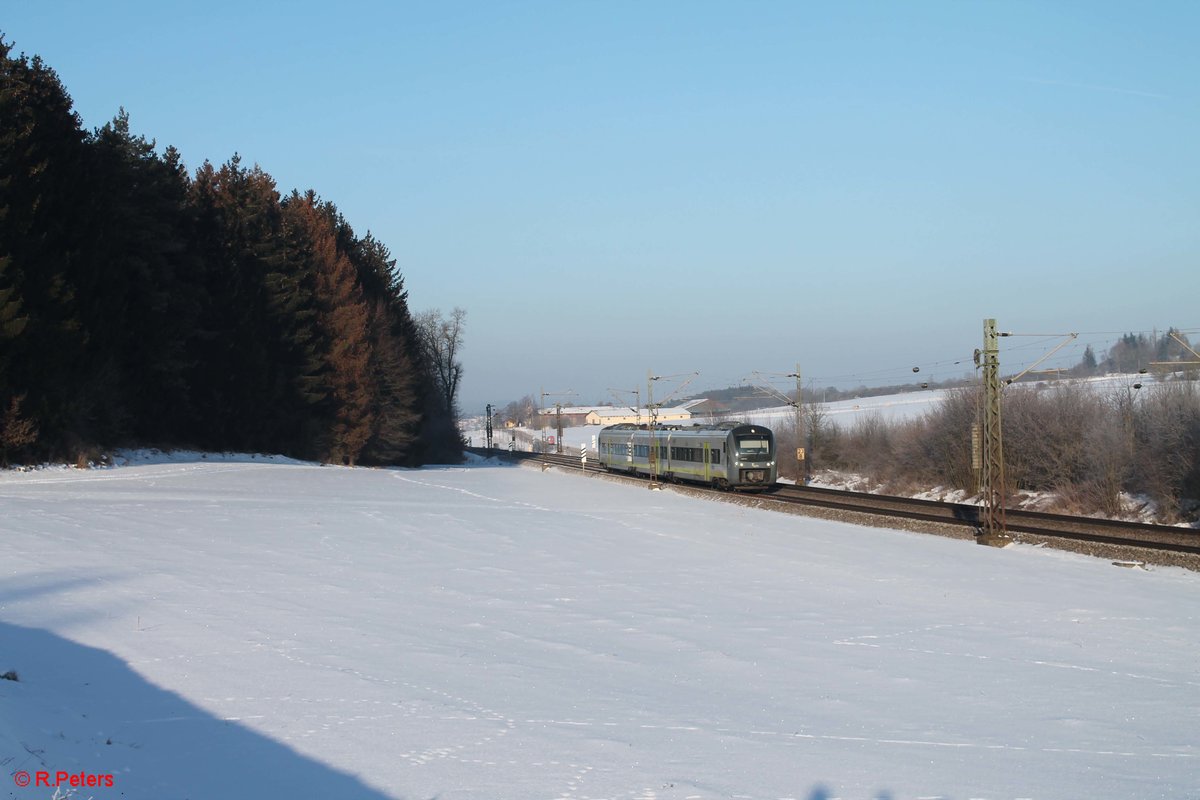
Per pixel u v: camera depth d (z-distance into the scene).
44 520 24.91
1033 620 17.97
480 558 23.58
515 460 106.56
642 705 11.60
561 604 18.19
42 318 39.62
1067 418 47.69
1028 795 8.73
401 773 8.67
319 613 15.92
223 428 57.25
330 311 70.44
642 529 31.61
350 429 69.62
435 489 47.38
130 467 43.94
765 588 20.86
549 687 12.23
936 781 9.06
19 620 13.79
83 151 44.03
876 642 15.82
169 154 61.84
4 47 41.31
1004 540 29.19
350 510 32.75
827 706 11.96
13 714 8.98
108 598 15.84
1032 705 12.27
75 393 42.59
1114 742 10.69
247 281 60.12
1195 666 14.63
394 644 14.07
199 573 18.91
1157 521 38.72
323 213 83.00
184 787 7.97
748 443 50.19
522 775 8.73
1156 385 45.06
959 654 15.11
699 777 8.88
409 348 94.69
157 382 50.47
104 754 8.47
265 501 34.00
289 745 9.33
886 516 35.66
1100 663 14.71
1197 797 8.77
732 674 13.46
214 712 10.29
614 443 73.19
